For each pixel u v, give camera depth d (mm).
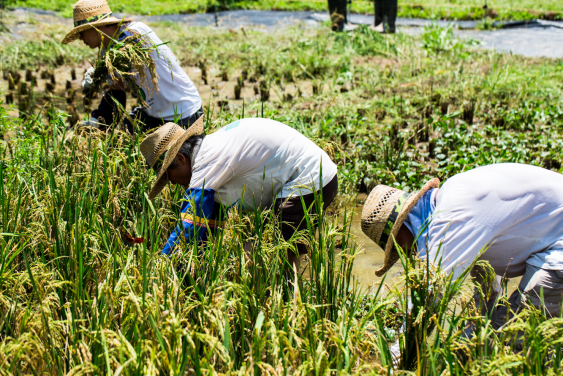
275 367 2223
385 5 14055
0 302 2639
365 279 3936
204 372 2145
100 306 2420
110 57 4156
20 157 4383
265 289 2689
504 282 2730
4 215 3154
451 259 2568
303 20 17922
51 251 3086
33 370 2197
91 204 3238
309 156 3180
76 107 8086
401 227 2703
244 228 3102
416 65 10430
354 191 5492
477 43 12742
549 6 19172
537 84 8594
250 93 9141
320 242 2881
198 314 2598
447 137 6332
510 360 2131
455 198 2559
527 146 6266
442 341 2383
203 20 19125
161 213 3445
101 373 2211
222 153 3020
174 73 4344
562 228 2557
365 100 8289
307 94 8875
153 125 4469
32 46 12031
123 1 22031
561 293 2551
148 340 2227
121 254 2936
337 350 2404
